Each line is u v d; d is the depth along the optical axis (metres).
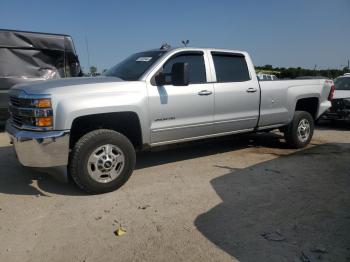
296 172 5.78
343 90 10.98
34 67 9.54
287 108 7.11
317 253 3.27
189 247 3.39
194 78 5.71
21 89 4.72
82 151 4.55
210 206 4.36
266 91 6.67
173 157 6.73
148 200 4.57
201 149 7.41
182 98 5.44
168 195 4.73
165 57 5.39
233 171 5.82
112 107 4.71
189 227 3.81
